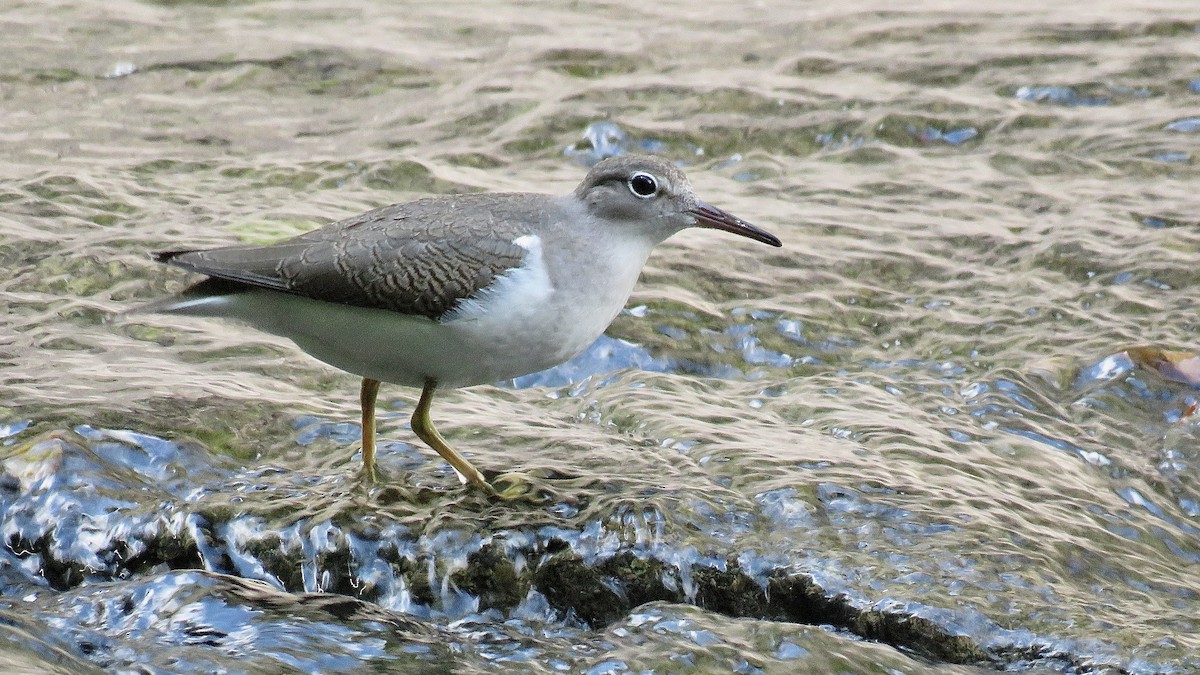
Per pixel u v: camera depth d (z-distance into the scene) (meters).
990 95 20.95
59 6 24.25
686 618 9.32
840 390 12.96
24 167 17.73
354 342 10.23
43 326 13.07
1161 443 12.44
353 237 10.09
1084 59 21.97
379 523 10.00
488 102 20.66
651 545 9.94
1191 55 21.92
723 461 11.09
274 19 24.38
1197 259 15.62
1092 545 10.38
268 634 8.80
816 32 23.83
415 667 8.68
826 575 9.70
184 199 16.77
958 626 9.26
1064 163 18.78
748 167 18.98
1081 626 9.24
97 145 18.86
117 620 9.09
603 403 12.41
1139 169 18.45
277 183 17.64
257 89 21.41
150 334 13.17
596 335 10.66
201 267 10.05
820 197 17.88
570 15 24.95
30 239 14.98
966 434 12.15
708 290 14.99
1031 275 15.62
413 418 10.62
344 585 9.89
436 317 9.96
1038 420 12.56
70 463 10.38
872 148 19.47
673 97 20.83
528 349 10.26
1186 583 10.11
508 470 10.79
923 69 21.89
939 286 15.47
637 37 23.66
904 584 9.60
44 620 9.05
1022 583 9.65
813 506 10.45
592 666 8.77
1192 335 14.16
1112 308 14.79
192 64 22.08
